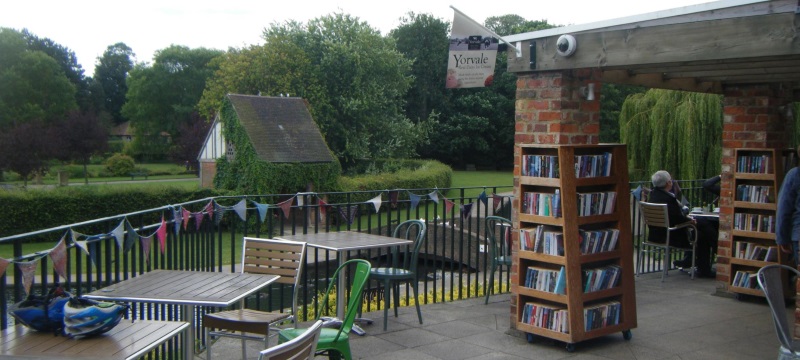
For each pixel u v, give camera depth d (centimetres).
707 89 745
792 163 748
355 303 441
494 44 556
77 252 410
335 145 3697
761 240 740
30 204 2148
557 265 554
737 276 748
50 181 4569
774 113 744
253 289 398
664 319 656
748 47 429
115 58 7812
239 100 2527
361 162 3828
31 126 4106
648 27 475
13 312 313
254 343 569
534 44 540
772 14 418
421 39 4834
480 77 556
